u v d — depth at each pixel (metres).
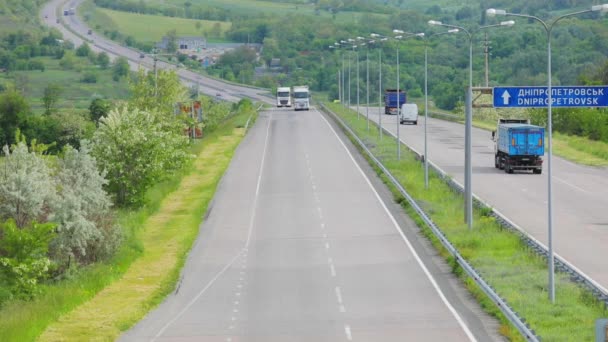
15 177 88.19
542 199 118.38
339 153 170.62
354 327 61.72
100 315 66.75
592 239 91.50
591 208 111.38
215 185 136.50
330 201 120.56
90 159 97.12
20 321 62.09
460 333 59.28
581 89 97.62
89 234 85.88
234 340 59.06
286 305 69.31
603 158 164.25
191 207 119.31
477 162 158.00
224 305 70.06
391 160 152.50
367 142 178.12
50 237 80.38
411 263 83.81
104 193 94.81
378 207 115.19
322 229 102.38
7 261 75.31
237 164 159.12
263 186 134.88
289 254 89.88
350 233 99.56
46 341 59.50
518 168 142.75
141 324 64.69
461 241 88.69
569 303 63.62
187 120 185.75
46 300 70.31
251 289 75.50
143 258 89.69
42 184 89.19
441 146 182.50
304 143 188.25
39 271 77.81
